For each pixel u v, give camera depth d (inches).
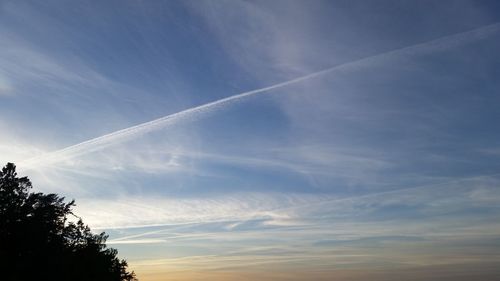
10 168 2012.8
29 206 2001.7
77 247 2373.3
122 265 2928.2
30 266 1879.9
